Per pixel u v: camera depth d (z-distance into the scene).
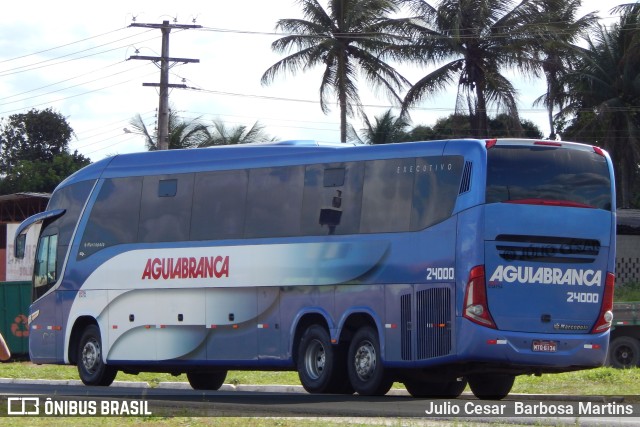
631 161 59.12
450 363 19.75
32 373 32.38
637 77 57.84
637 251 46.22
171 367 25.58
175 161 24.98
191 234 24.22
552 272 20.00
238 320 23.20
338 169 21.97
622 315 30.64
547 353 19.80
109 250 25.80
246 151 23.78
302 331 22.39
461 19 58.16
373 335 21.16
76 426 15.29
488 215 19.58
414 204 20.59
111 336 25.56
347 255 21.47
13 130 99.62
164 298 24.56
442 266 19.94
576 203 20.34
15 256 27.70
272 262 22.70
